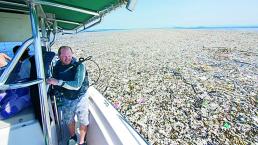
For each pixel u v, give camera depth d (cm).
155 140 768
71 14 261
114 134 173
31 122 158
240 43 4012
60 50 219
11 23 259
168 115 974
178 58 2619
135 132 177
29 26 278
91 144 231
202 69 1950
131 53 3167
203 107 1059
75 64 224
